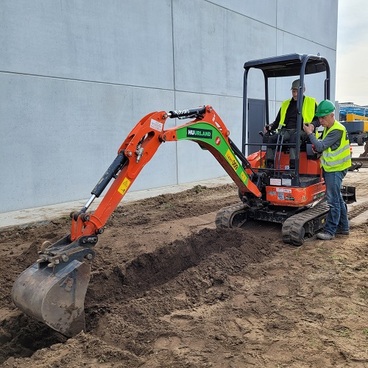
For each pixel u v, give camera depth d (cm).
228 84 1484
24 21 886
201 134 547
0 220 807
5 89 865
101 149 1065
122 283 493
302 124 659
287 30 1823
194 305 438
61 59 959
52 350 345
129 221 812
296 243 620
